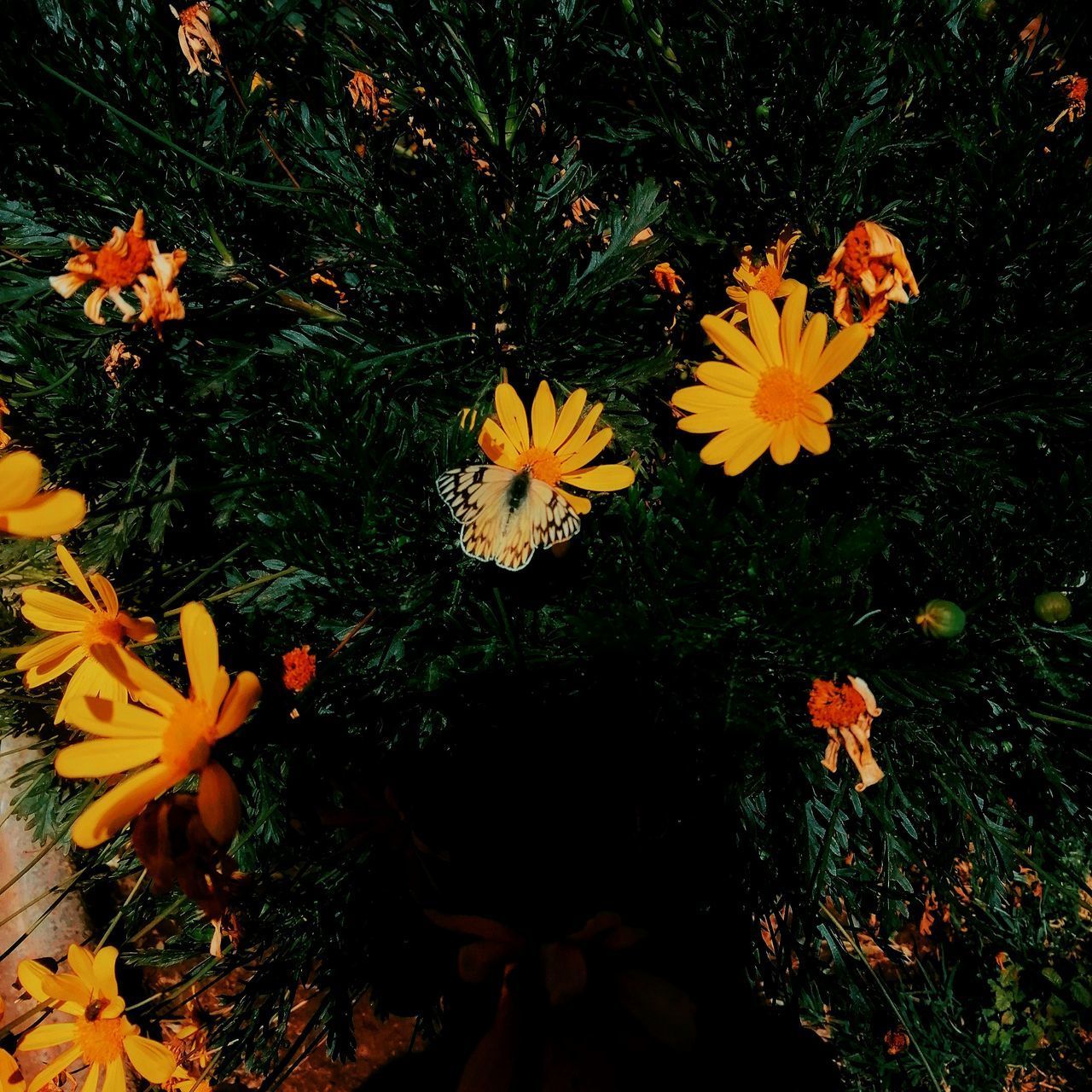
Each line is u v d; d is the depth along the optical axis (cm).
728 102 37
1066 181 34
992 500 34
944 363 34
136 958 41
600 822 32
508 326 38
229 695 25
